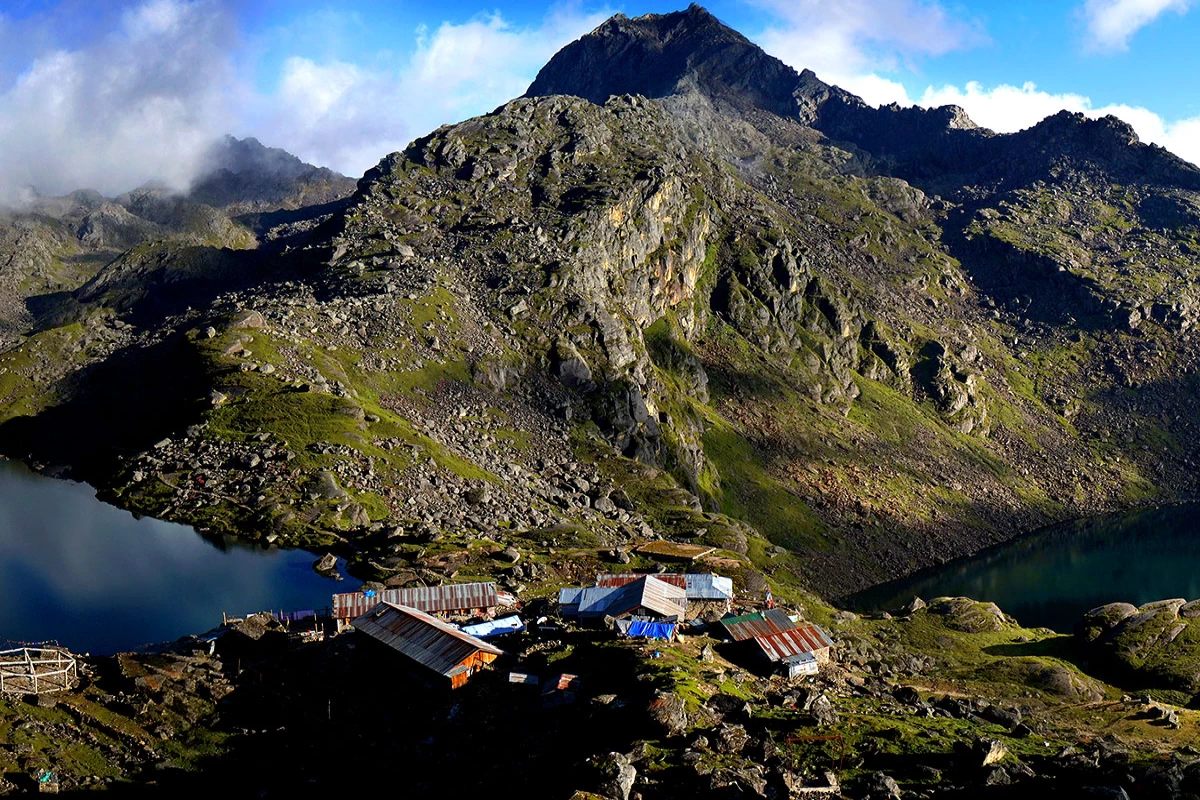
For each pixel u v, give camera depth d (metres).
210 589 129.88
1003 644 176.62
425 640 96.94
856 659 128.50
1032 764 74.56
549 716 81.00
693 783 64.62
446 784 72.56
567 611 114.00
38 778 72.81
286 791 74.94
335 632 110.19
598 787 63.19
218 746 82.12
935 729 83.00
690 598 120.31
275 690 92.06
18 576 134.12
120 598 125.88
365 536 153.50
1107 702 131.38
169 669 93.56
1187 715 123.38
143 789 74.62
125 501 174.62
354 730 84.44
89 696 88.00
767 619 111.06
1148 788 66.12
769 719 78.25
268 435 190.38
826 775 66.50
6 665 87.75
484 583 120.81
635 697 79.56
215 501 167.50
